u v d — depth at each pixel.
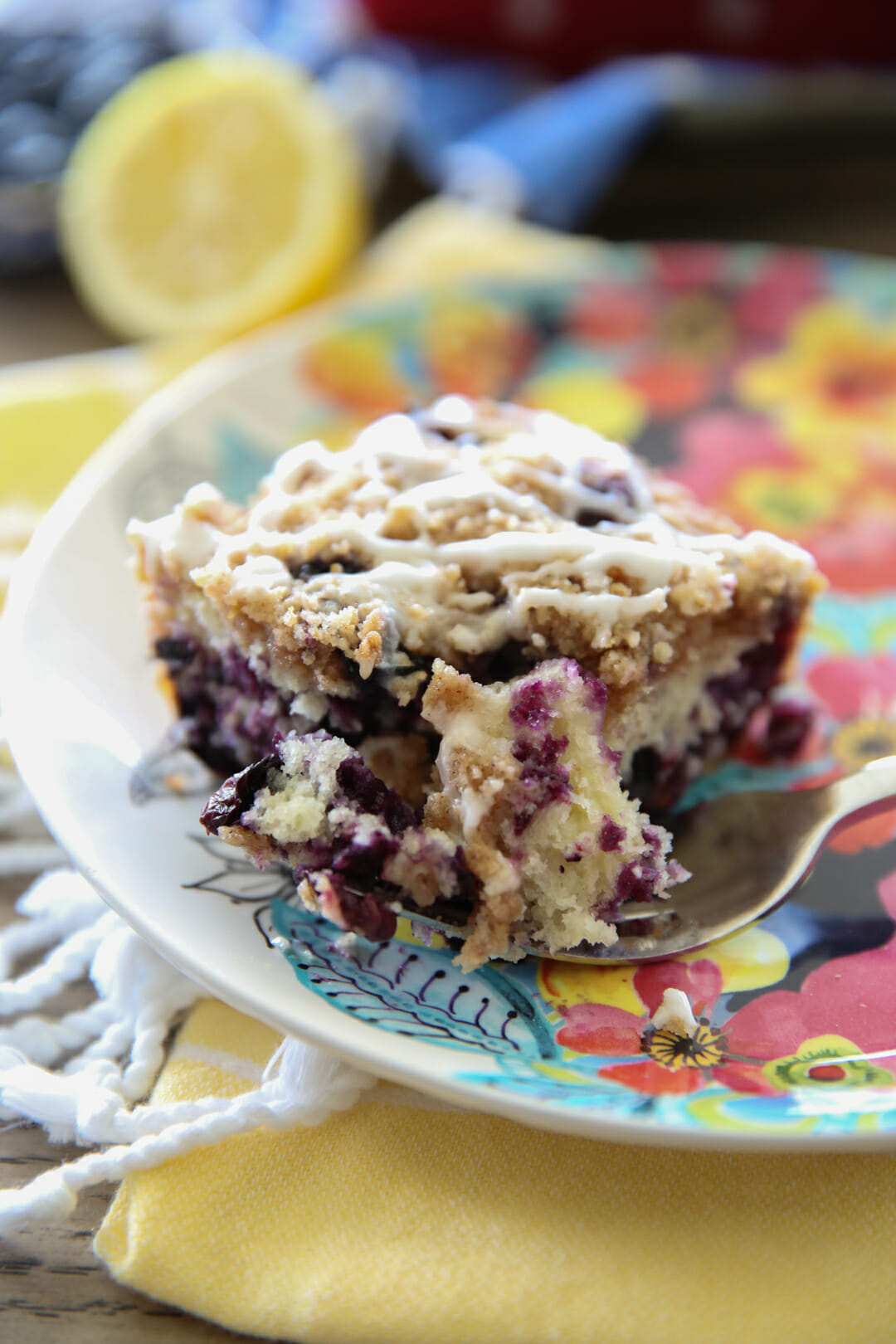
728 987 0.23
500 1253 0.21
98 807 0.24
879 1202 0.22
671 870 0.24
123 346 0.35
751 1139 0.21
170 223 0.35
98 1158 0.22
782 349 0.32
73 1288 0.22
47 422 0.30
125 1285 0.22
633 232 0.38
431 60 0.41
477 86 0.40
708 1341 0.21
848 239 0.37
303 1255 0.22
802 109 0.38
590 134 0.37
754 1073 0.22
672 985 0.23
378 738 0.24
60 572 0.26
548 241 0.35
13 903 0.25
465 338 0.31
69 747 0.24
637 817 0.24
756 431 0.31
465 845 0.23
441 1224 0.22
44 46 0.37
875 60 0.39
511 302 0.31
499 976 0.23
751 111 0.38
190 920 0.23
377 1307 0.21
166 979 0.23
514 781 0.23
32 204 0.35
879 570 0.29
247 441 0.29
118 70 0.37
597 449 0.26
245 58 0.36
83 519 0.27
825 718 0.27
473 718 0.23
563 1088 0.21
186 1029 0.23
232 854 0.24
